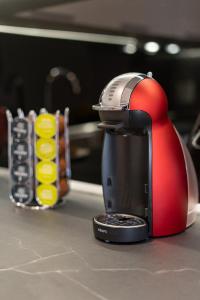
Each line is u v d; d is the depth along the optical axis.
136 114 0.83
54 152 1.08
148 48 2.87
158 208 0.86
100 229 0.85
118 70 2.89
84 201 1.18
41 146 1.09
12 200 1.14
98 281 0.67
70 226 0.96
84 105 2.79
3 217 1.03
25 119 1.10
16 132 1.11
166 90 3.05
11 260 0.76
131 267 0.72
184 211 0.90
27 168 1.10
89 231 0.92
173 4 1.41
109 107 0.83
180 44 2.53
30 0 1.43
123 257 0.77
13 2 1.47
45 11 1.61
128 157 0.89
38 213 1.06
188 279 0.67
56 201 1.09
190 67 2.95
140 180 0.89
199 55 2.88
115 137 0.90
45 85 2.62
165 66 3.03
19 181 1.12
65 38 2.57
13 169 1.12
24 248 0.82
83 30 2.02
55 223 0.98
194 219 0.97
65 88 2.70
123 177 0.91
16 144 1.11
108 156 0.92
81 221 1.00
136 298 0.61
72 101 2.73
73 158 2.06
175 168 0.87
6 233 0.91
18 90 2.46
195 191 0.96
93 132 2.38
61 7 1.54
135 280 0.67
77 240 0.86
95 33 2.14
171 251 0.80
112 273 0.70
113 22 1.77
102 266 0.73
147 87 0.83
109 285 0.65
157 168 0.85
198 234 0.90
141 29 1.90
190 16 1.58
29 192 1.11
